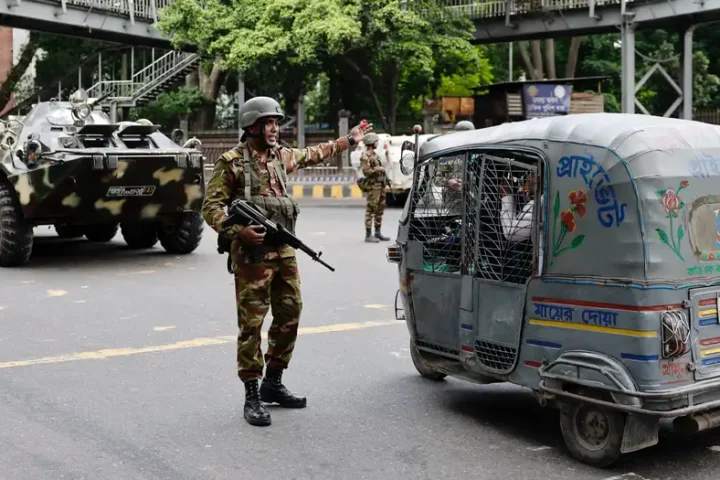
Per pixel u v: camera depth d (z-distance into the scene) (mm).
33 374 6398
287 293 5496
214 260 12594
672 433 5168
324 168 28297
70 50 38281
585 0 26891
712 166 4574
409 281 5922
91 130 11664
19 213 11609
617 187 4414
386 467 4605
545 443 4984
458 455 4793
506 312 5055
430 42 26859
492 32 29453
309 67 27922
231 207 5180
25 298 9461
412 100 33812
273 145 5348
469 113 29141
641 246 4324
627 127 4535
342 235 15461
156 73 36000
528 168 4906
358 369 6625
